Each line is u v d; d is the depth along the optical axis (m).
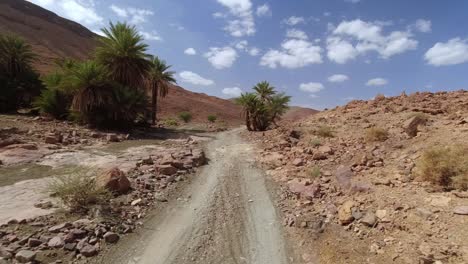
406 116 13.29
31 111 26.45
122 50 25.44
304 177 9.22
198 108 89.25
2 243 4.99
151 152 13.31
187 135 22.72
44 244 5.09
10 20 91.19
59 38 100.81
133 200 7.29
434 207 5.85
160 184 8.59
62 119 23.67
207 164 11.73
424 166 7.16
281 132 17.78
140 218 6.60
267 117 29.95
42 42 89.06
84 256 5.02
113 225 6.04
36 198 7.01
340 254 5.28
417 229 5.38
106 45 26.09
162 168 9.52
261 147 14.95
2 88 27.47
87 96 21.05
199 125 45.19
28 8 110.69
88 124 22.36
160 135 22.39
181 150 13.50
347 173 8.51
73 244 5.18
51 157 11.24
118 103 22.22
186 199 7.95
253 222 6.80
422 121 11.30
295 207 7.38
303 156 11.21
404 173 7.70
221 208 7.48
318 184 8.29
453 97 16.27
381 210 6.16
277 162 11.26
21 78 30.14
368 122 14.72
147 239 5.85
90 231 5.61
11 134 14.21
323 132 14.14
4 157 10.59
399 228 5.57
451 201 5.89
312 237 6.00
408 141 10.19
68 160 10.98
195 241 5.91
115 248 5.41
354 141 11.98
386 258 4.93
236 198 8.16
